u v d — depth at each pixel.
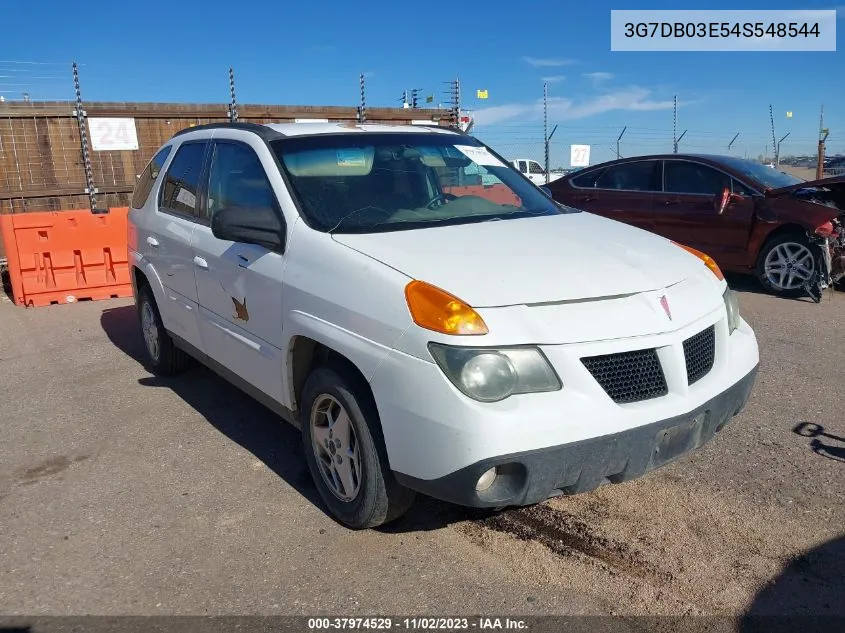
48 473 4.06
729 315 3.47
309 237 3.39
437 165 4.20
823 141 16.22
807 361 5.66
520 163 24.50
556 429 2.64
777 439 4.21
